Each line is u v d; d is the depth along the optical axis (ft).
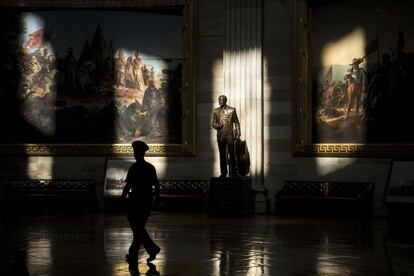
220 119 64.23
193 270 32.81
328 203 66.18
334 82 69.31
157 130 73.36
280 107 70.03
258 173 69.51
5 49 74.74
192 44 71.92
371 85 68.03
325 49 69.72
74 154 73.41
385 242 43.96
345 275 31.45
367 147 67.41
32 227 53.72
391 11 67.72
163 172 72.49
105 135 73.82
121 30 74.08
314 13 70.13
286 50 70.13
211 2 71.92
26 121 74.43
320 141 69.46
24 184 71.77
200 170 71.77
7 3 74.08
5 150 74.08
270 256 37.52
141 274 31.65
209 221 59.21
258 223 57.36
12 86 74.59
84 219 61.41
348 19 69.05
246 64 70.49
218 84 71.61
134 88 73.82
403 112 66.80
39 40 74.69
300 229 52.34
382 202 65.10
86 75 74.23
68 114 74.18
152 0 72.64
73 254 38.17
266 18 70.64
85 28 74.49
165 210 71.31
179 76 73.10
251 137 69.97
